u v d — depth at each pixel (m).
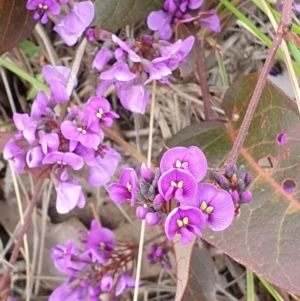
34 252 0.22
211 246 0.22
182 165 0.12
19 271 0.23
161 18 0.19
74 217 0.23
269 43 0.19
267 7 0.18
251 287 0.19
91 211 0.23
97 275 0.19
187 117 0.23
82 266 0.19
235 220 0.16
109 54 0.18
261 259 0.15
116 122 0.23
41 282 0.23
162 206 0.12
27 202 0.23
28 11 0.19
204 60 0.23
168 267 0.20
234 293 0.22
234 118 0.18
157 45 0.17
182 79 0.23
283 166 0.17
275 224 0.16
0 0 0.18
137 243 0.22
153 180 0.12
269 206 0.16
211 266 0.20
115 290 0.19
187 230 0.12
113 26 0.19
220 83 0.23
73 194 0.16
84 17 0.17
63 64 0.23
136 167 0.21
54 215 0.23
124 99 0.18
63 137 0.16
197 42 0.20
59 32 0.18
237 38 0.23
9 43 0.19
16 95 0.24
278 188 0.16
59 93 0.16
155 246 0.20
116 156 0.17
